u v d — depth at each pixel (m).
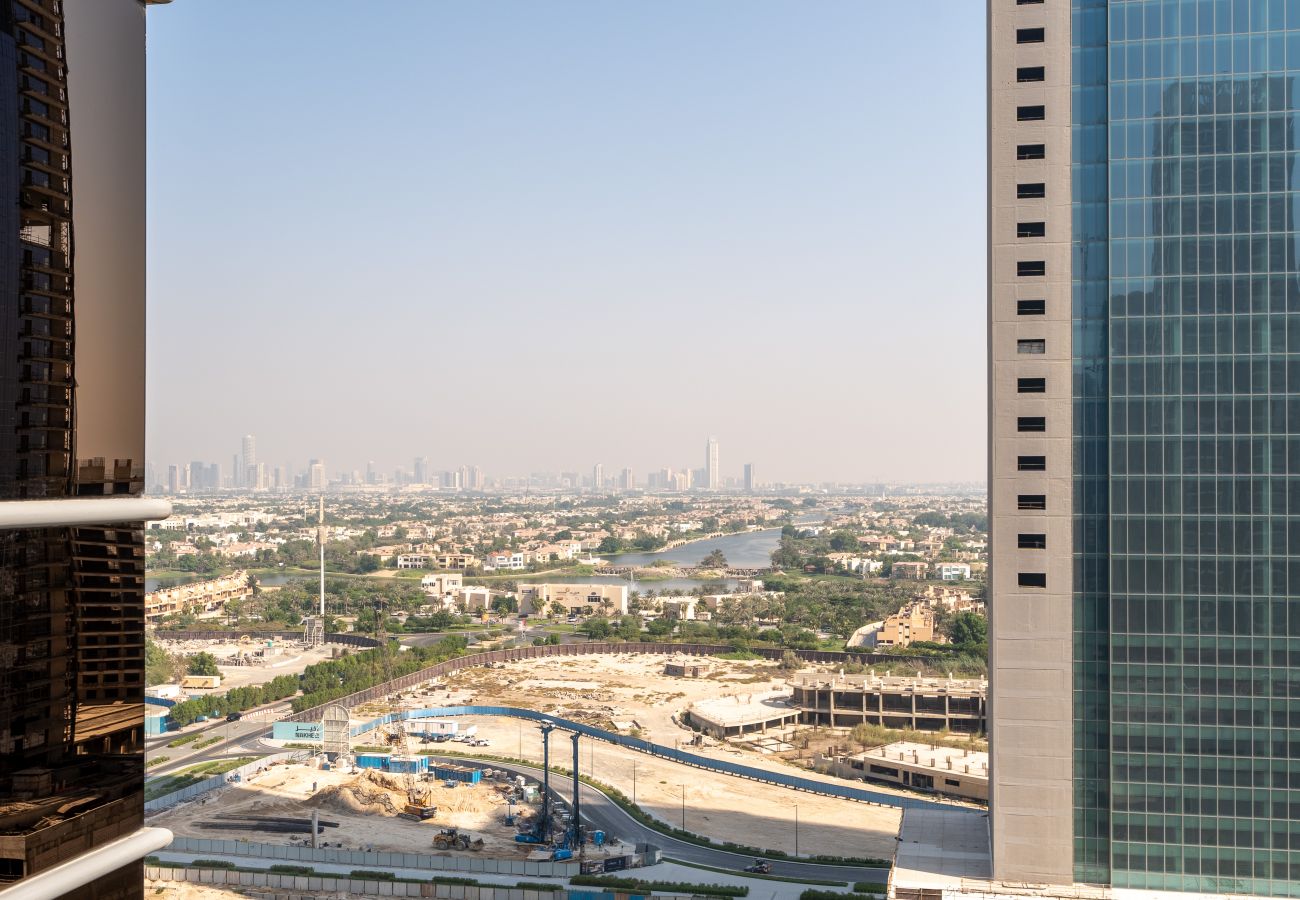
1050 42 115.62
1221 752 111.00
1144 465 112.75
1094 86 115.25
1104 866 114.00
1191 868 111.31
